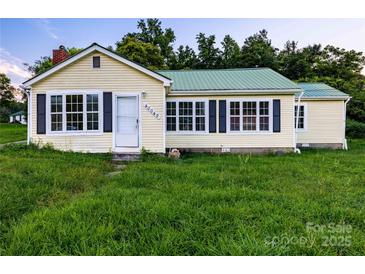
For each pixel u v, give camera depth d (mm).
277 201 4180
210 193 4410
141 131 10305
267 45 42750
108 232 2926
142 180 5465
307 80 31750
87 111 10273
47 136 10258
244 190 4664
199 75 14867
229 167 7168
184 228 3121
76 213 3449
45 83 10234
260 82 12664
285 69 36031
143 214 3449
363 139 19891
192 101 12031
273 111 11781
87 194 4449
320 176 6027
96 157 9375
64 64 10062
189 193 4449
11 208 3688
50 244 2742
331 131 13820
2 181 4996
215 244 2832
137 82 10273
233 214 3514
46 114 10234
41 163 6992
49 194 4457
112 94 10234
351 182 5504
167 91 11297
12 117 57344
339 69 35312
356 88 29922
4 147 10008
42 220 3215
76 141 10273
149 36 41500
